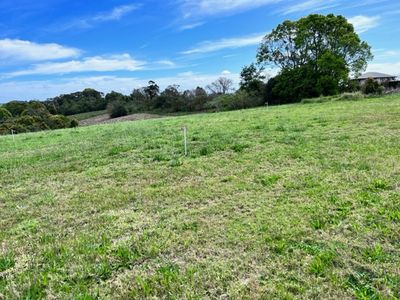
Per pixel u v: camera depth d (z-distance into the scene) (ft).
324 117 59.82
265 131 47.39
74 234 16.35
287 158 29.07
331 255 12.67
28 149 51.03
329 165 25.27
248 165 27.71
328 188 20.15
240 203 19.01
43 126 148.36
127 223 17.35
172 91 243.60
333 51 158.71
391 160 25.03
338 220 15.76
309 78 159.43
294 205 17.95
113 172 29.07
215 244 14.35
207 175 25.79
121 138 53.72
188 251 13.94
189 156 33.63
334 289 10.82
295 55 172.55
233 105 183.21
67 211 19.92
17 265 13.53
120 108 242.99
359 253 12.78
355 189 19.60
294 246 13.71
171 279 11.91
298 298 10.52
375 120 48.91
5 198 23.41
